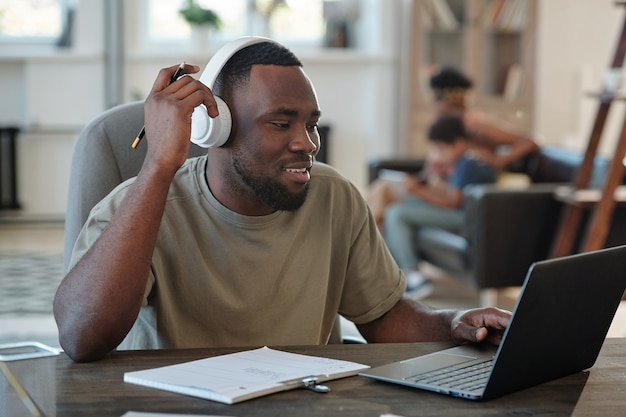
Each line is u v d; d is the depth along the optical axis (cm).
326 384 153
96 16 820
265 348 175
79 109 827
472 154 595
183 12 820
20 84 830
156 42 835
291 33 860
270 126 177
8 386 150
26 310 535
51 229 820
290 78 178
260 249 190
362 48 863
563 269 150
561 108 863
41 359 166
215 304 190
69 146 834
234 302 190
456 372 160
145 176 171
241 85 177
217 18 827
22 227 824
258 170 178
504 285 523
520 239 520
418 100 807
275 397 145
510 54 823
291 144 177
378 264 210
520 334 146
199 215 189
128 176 225
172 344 190
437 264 573
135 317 170
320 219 201
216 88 181
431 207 590
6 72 827
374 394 148
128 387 149
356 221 208
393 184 603
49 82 821
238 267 190
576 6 854
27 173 831
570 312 156
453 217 584
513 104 818
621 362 176
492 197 515
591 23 856
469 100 807
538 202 518
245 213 188
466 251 530
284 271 195
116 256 167
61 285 170
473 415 139
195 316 190
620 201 462
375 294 209
